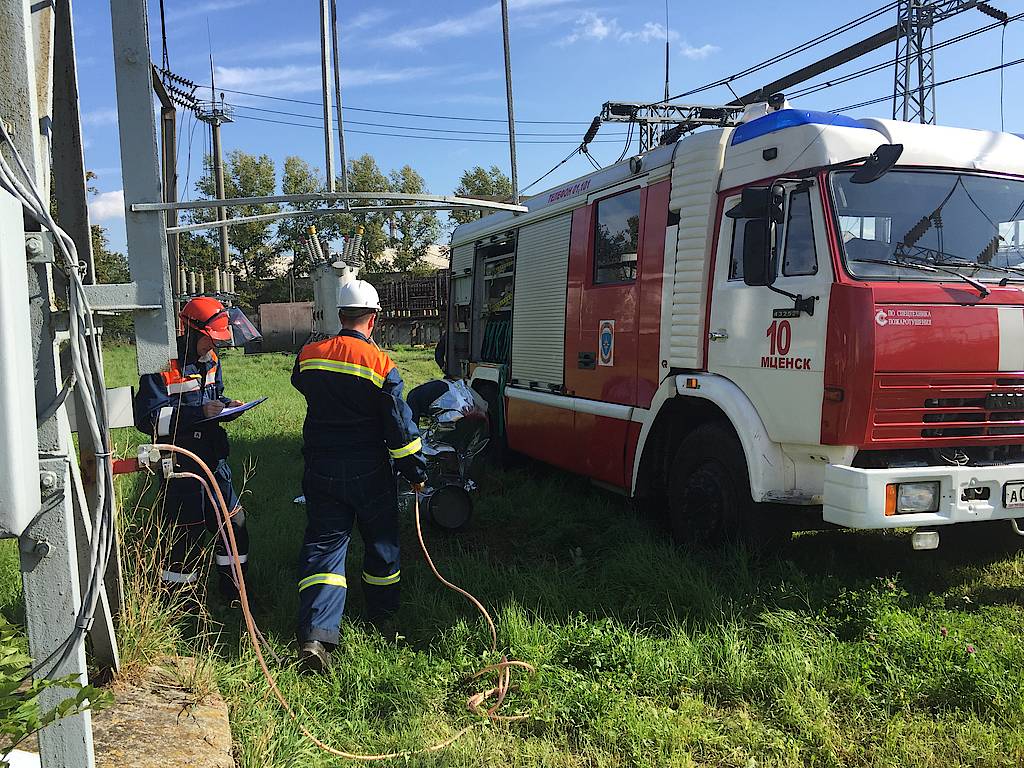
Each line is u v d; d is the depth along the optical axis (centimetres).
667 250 576
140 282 297
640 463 601
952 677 357
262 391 1524
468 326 1007
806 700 347
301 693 353
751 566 486
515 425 817
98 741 279
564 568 533
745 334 498
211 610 436
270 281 5694
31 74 194
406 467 420
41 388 206
